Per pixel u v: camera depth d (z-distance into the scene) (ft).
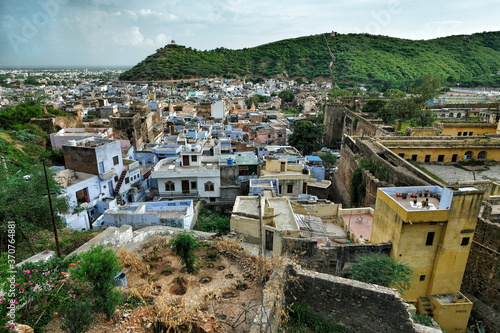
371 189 112.47
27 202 62.90
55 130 160.45
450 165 125.08
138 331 36.78
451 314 65.98
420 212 62.18
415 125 205.16
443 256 66.03
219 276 50.57
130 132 169.27
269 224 79.51
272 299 39.47
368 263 61.87
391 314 41.60
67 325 33.65
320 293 44.21
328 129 271.28
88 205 104.12
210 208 124.77
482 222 75.25
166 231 71.00
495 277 72.02
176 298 43.78
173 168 127.85
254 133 229.25
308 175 124.98
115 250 55.67
